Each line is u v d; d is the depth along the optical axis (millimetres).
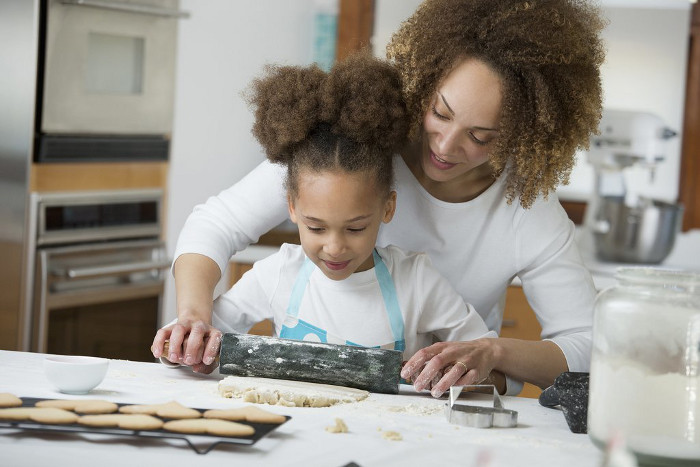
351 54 1648
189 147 3570
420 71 1520
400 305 1627
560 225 1723
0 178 2857
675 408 1101
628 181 4152
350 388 1467
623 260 3369
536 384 1582
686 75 4055
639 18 4059
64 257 2957
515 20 1484
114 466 1026
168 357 1508
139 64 3168
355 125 1477
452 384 1437
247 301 1695
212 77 3658
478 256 1751
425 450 1151
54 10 2830
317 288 1646
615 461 756
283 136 1513
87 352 3062
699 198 4102
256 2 3869
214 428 1122
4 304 2875
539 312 1764
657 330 1112
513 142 1524
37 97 2857
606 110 3527
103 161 3068
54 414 1147
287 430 1201
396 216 1762
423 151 1614
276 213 1771
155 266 3225
